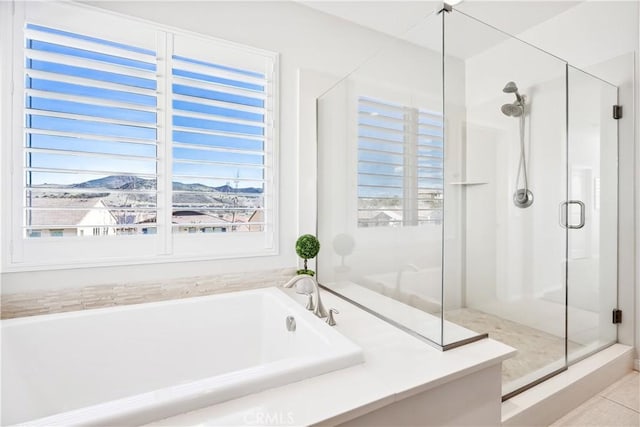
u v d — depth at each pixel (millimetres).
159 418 861
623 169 2117
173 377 1706
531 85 1942
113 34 1765
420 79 1558
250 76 2143
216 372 1812
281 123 2289
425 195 1526
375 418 980
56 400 1437
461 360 1222
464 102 1603
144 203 1884
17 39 1556
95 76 1782
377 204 1843
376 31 2660
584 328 1977
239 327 1903
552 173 1978
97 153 1715
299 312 1646
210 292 2064
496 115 1827
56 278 1664
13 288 1571
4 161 1533
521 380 1620
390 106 1748
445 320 1409
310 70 2367
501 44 1741
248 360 1911
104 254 1767
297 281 1679
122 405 853
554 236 1938
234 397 958
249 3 2158
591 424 1545
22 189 1572
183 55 1956
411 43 1602
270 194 2240
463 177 1629
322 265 2410
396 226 1695
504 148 1889
